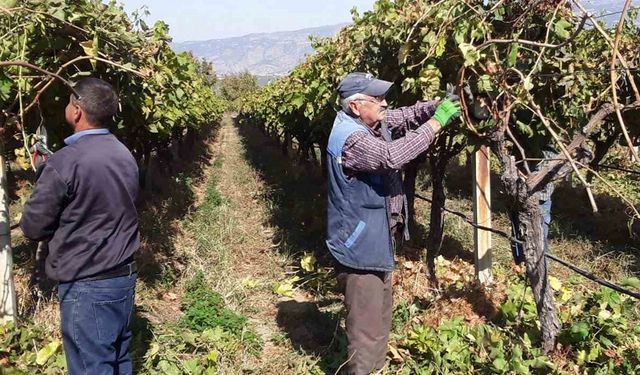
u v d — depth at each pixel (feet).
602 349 11.87
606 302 13.34
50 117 15.01
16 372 11.55
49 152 12.76
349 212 10.65
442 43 11.34
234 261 22.22
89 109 9.38
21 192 32.27
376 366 11.85
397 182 11.25
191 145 59.93
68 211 9.21
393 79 15.46
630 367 11.24
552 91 13.53
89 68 13.85
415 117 11.84
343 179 10.50
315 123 27.48
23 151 12.33
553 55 12.26
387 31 14.30
